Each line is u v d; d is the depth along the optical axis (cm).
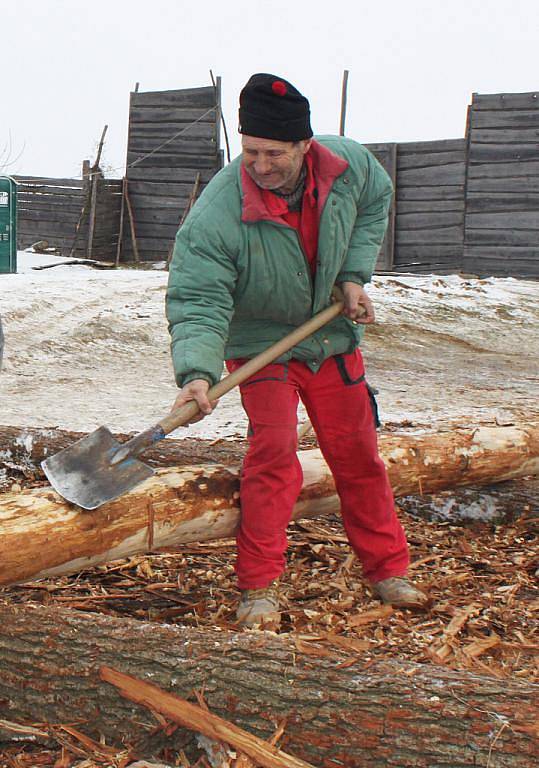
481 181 1644
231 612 398
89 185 1970
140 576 443
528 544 498
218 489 393
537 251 1612
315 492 435
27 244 2058
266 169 340
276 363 376
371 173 379
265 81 335
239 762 268
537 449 526
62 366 928
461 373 935
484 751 247
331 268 368
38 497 351
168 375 906
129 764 280
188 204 1939
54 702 298
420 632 377
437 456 491
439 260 1700
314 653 289
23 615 318
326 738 265
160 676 290
